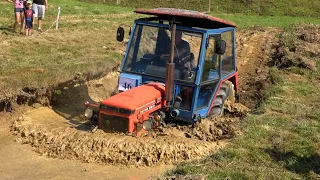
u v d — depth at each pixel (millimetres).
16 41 14156
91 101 10508
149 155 7445
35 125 8406
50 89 10148
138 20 8688
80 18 21312
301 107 10211
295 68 13875
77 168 7227
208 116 9273
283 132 8477
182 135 8328
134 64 8688
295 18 34094
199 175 6516
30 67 11039
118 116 7629
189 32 8234
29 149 7848
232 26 9672
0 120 9039
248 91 12555
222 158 7266
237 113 10094
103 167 7289
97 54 13648
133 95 7840
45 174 7004
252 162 7227
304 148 7785
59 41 15180
